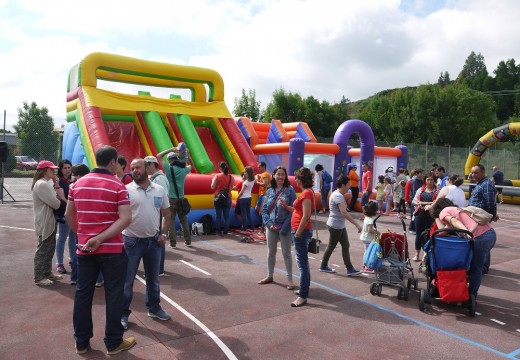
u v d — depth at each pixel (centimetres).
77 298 374
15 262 693
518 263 787
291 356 387
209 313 486
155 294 457
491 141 2069
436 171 938
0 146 1450
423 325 470
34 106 2388
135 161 432
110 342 378
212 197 1022
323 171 1348
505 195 2009
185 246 836
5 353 379
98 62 1168
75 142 1143
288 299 542
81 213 364
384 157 1728
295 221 537
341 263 742
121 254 377
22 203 1494
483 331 458
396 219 1297
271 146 1455
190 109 1291
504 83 8225
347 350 402
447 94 4122
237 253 788
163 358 376
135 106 1187
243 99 4016
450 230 504
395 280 556
